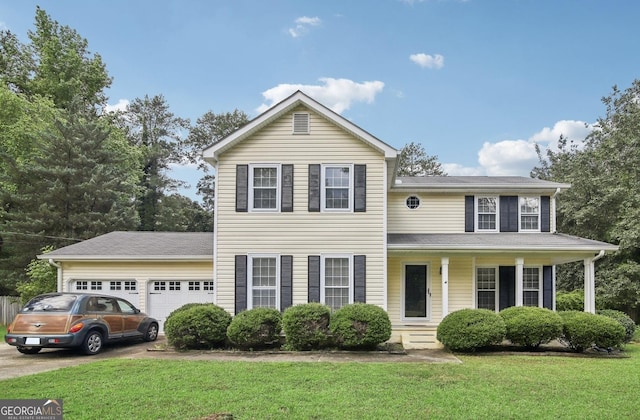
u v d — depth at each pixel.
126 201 30.45
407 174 41.25
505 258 16.28
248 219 14.21
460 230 16.92
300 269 14.04
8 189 26.08
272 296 14.04
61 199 26.00
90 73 35.81
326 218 14.15
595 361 10.45
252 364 9.74
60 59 33.66
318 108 14.15
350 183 14.23
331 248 14.05
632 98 24.61
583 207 22.27
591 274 14.33
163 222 39.94
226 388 7.51
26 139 27.58
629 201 20.30
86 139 27.92
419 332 14.47
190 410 6.27
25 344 10.84
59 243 25.31
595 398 7.07
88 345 11.42
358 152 14.31
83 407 6.42
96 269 15.78
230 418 5.88
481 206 17.11
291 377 8.36
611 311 14.26
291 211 14.18
